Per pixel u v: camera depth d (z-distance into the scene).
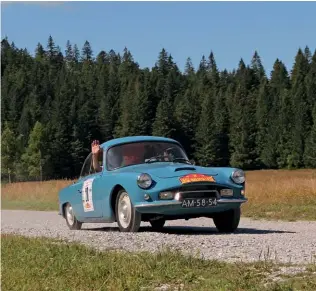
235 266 5.90
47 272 6.30
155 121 141.88
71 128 136.12
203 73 185.38
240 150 138.62
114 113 149.38
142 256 6.46
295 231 10.90
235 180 9.78
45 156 128.00
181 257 6.33
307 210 17.00
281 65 171.50
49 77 178.75
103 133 147.38
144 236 8.76
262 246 7.64
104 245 7.95
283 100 141.38
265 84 160.12
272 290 4.85
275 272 5.65
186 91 158.00
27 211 25.06
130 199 9.58
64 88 153.38
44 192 33.00
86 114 141.00
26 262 7.01
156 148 10.69
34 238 9.16
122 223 9.88
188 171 9.65
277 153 136.12
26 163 125.75
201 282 5.37
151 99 156.12
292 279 5.26
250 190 22.33
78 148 135.38
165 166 9.94
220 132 141.00
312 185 21.27
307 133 134.50
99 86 165.38
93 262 6.45
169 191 9.36
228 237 8.77
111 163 10.48
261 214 17.00
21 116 140.62
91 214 10.95
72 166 134.25
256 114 141.88
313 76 155.50
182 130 142.00
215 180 9.58
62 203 12.48
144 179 9.40
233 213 10.09
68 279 5.85
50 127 132.75
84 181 11.20
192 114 142.88
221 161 140.75
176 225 13.34
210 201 9.49
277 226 13.07
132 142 10.73
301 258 6.56
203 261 6.16
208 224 13.67
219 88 176.50
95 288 5.40
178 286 5.29
